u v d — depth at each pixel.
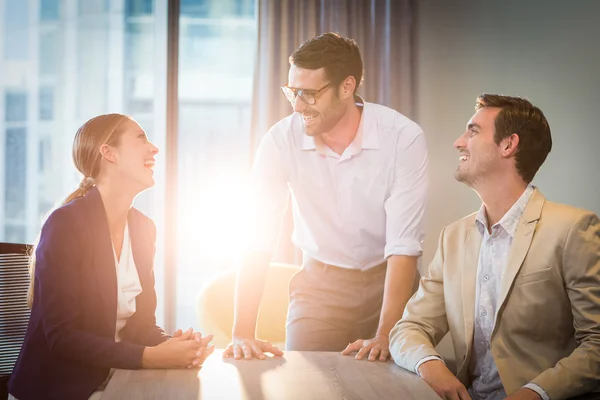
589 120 4.35
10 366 2.20
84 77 4.35
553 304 1.77
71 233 1.82
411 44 4.36
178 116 4.34
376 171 2.25
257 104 4.25
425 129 4.48
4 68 4.32
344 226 2.32
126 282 1.99
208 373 1.68
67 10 4.34
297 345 2.38
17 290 2.23
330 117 2.13
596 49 4.34
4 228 4.35
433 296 1.97
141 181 1.97
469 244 1.93
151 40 4.36
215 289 3.09
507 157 1.83
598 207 4.34
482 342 1.87
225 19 4.43
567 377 1.64
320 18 4.27
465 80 4.48
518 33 4.44
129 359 1.70
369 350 1.90
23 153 4.34
